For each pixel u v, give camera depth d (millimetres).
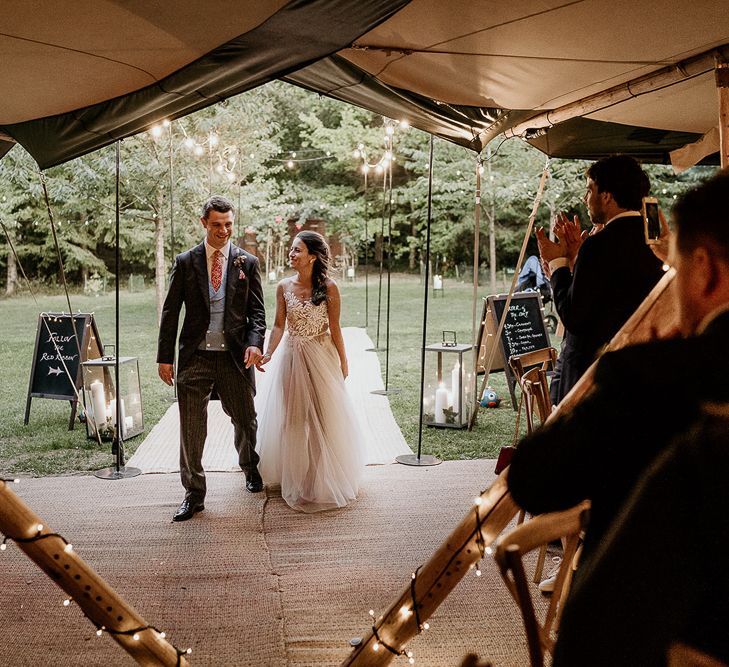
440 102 4797
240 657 2920
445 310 16078
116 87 3645
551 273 3604
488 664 1317
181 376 4527
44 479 5219
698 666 1029
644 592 1056
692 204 1165
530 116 4965
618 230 3256
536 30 3301
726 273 1129
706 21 3137
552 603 2008
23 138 4191
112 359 6309
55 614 3285
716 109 5242
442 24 3287
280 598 3418
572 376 3473
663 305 1719
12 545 4059
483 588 3520
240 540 4109
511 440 6242
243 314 4645
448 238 25062
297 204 25828
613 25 3205
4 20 2830
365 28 2973
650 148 6398
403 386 8367
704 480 1030
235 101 12938
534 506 1196
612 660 1069
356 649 2166
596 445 1135
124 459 5676
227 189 12859
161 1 2682
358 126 21781
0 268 25125
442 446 6074
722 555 1019
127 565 3775
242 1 2688
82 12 2768
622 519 1101
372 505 4688
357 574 3672
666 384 1083
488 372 6926
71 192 11516
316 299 4781
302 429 4684
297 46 3146
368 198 27547
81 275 26078
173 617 3240
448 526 4324
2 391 8336
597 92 4332
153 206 12016
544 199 16953
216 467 5520
